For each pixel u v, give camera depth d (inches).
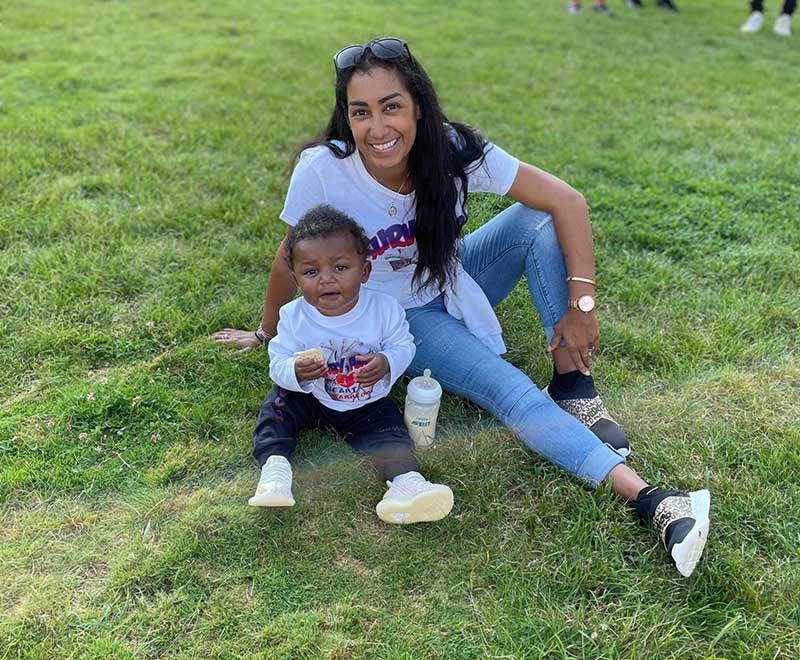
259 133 210.2
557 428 97.1
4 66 255.8
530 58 310.8
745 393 117.5
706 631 81.5
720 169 201.3
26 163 179.5
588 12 411.8
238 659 77.4
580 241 102.1
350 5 388.8
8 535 89.8
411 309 108.6
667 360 124.9
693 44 354.6
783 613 83.2
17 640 78.1
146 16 339.3
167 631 80.1
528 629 81.1
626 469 95.1
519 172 102.1
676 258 158.4
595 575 86.4
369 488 98.1
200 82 251.6
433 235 100.8
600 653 78.9
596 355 125.9
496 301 117.6
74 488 96.6
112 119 213.5
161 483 98.0
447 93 256.7
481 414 111.3
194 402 111.7
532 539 91.7
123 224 157.3
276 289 110.3
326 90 251.4
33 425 105.6
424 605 83.9
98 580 85.4
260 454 96.7
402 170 97.9
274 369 95.8
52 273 138.6
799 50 356.8
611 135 225.0
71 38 295.6
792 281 148.6
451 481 99.7
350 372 99.2
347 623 81.3
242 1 380.8
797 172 198.8
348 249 94.0
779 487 99.8
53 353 120.4
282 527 92.3
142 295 136.6
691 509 87.5
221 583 85.5
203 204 167.6
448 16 379.6
